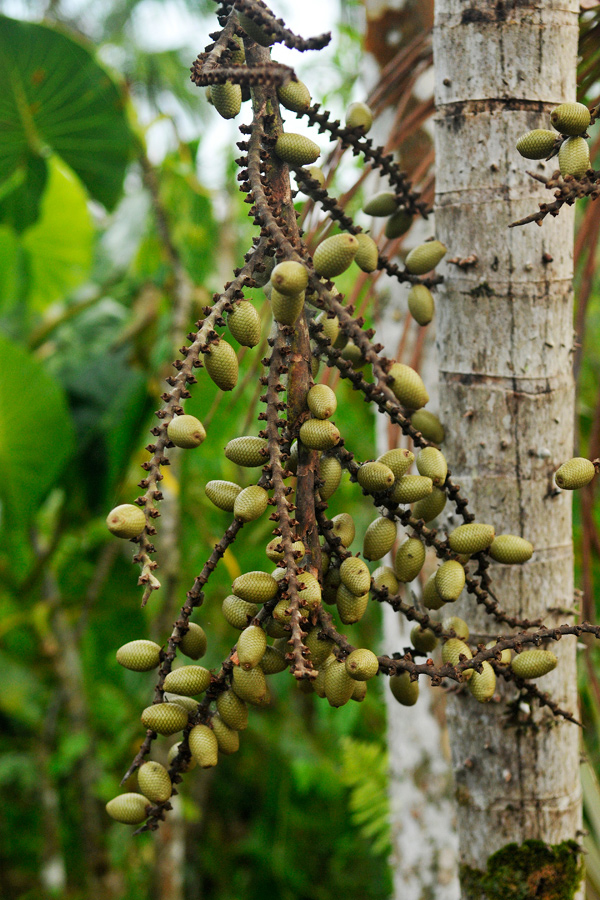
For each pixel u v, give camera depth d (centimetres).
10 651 505
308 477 167
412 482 167
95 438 387
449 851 268
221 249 450
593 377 327
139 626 467
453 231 182
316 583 162
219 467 392
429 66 208
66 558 460
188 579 375
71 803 552
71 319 426
